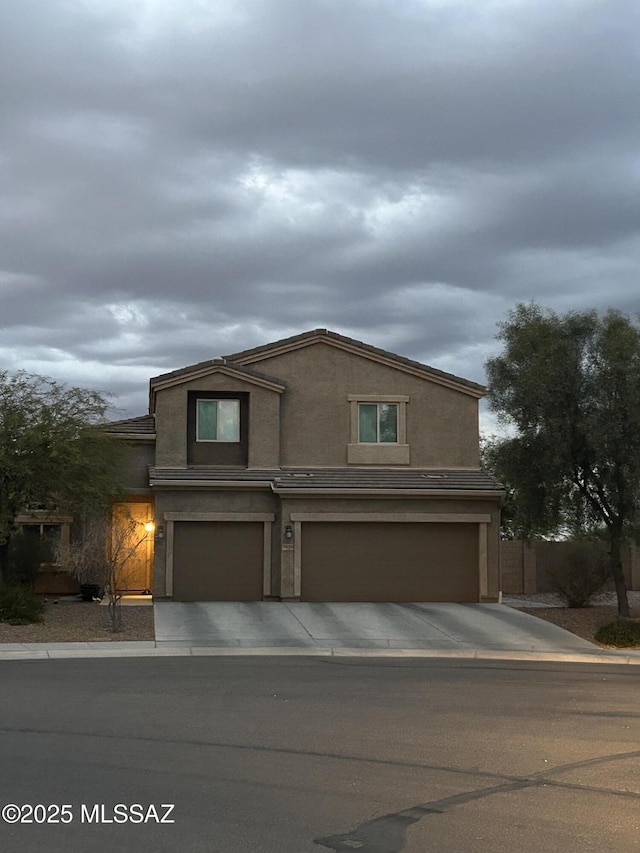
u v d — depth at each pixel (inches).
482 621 1001.5
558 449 965.8
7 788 350.3
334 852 285.1
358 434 1202.0
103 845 289.1
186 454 1151.6
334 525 1132.5
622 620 936.9
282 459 1181.7
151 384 1156.5
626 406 949.2
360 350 1204.5
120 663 719.1
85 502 993.5
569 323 1002.7
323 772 380.5
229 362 1168.8
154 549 1114.1
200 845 289.9
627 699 570.6
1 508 975.0
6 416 965.2
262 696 561.9
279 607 1071.6
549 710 527.5
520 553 1295.5
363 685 612.4
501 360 1026.1
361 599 1128.2
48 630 880.9
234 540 1131.3
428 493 1130.0
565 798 347.3
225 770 380.8
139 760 395.5
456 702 549.6
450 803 339.0
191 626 933.8
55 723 470.3
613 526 1003.9
